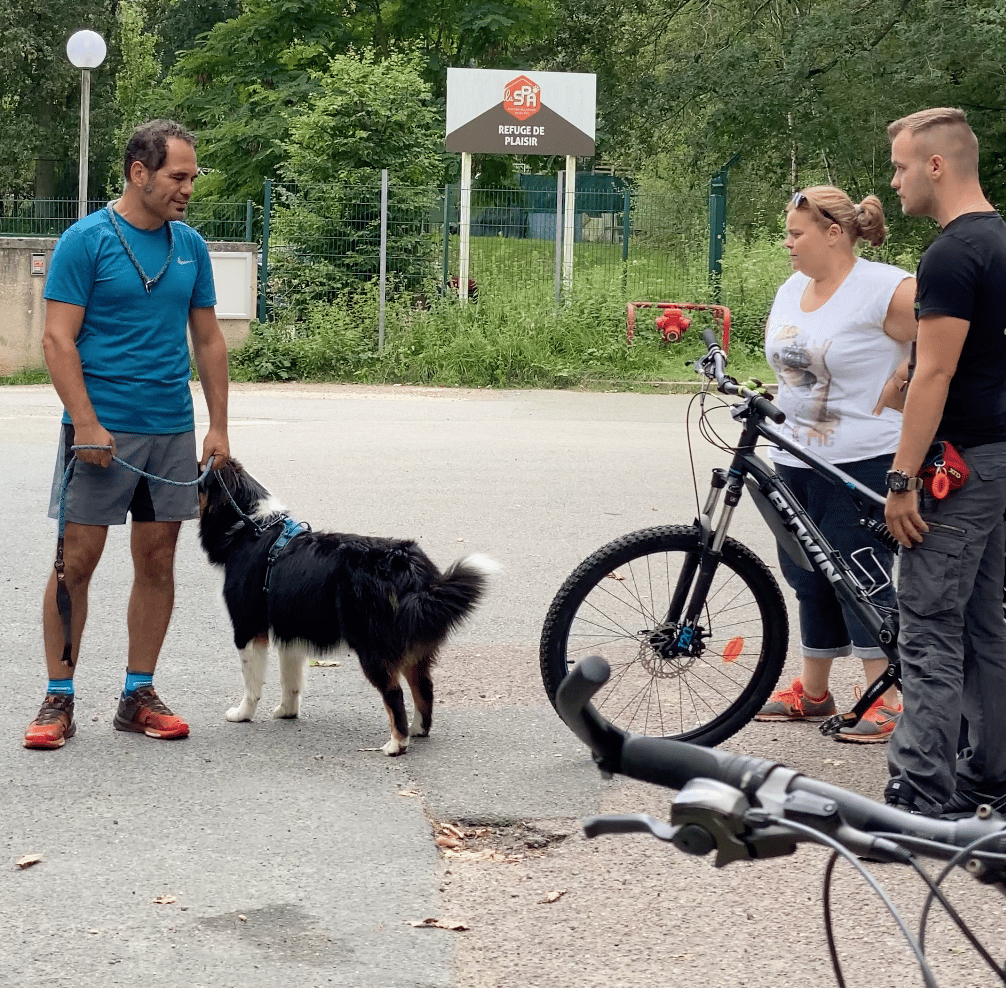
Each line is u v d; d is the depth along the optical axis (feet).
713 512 15.67
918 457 12.53
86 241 15.28
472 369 60.13
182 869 12.05
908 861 4.76
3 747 15.26
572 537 27.43
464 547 26.25
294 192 66.95
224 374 16.58
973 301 12.29
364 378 60.23
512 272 67.56
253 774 14.60
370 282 63.10
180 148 15.42
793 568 16.42
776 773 5.01
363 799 13.92
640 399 55.57
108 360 15.48
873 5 93.76
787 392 16.01
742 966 10.39
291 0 108.37
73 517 15.48
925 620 12.91
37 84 148.46
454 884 11.92
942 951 10.72
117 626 20.57
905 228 90.17
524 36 123.85
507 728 16.34
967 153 12.65
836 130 93.76
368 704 17.39
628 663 16.74
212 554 16.47
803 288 16.17
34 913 11.10
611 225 68.13
